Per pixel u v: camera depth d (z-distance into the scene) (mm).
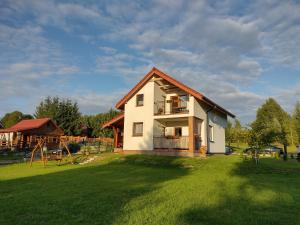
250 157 20656
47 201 7758
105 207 7055
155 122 23906
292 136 33469
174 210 6820
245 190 9664
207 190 9531
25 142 39531
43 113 52000
